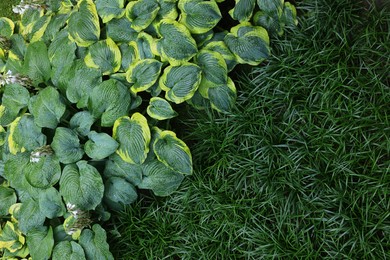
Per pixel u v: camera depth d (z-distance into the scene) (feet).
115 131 8.86
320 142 8.47
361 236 8.18
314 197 8.40
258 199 8.62
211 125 8.89
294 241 8.42
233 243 8.66
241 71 9.11
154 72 8.89
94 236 8.89
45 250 8.99
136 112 9.00
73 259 8.83
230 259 8.64
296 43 8.80
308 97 8.58
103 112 8.92
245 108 8.82
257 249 8.48
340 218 8.32
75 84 9.04
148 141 8.79
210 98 8.86
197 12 8.89
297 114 8.63
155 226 9.01
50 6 9.84
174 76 8.82
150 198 9.15
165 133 8.85
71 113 9.29
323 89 8.54
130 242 9.04
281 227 8.47
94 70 9.02
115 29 9.18
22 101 9.43
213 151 8.88
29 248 9.09
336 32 8.63
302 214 8.39
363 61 8.54
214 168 8.84
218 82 8.82
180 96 8.79
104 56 9.04
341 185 8.34
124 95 8.89
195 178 8.88
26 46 9.81
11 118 9.50
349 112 8.39
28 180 8.95
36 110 9.09
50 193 9.02
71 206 8.69
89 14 9.12
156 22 9.04
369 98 8.46
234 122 8.79
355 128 8.33
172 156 8.75
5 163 9.29
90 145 8.87
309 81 8.64
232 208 8.66
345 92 8.52
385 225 8.13
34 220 9.14
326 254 8.38
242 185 8.72
